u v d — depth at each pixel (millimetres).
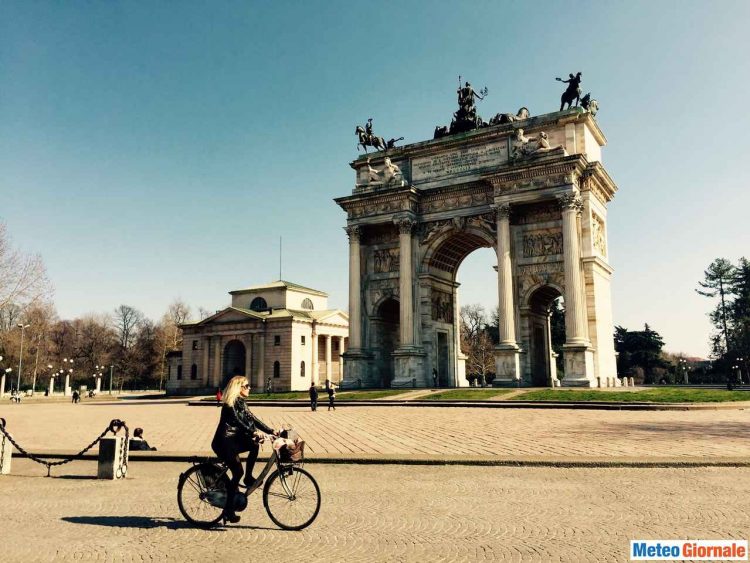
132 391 183250
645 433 29312
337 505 16250
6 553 12320
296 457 14383
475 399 52500
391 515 15055
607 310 71125
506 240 68188
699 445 24844
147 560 11836
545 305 74875
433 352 75375
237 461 14438
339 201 79688
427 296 75812
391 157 80375
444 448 26062
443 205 75625
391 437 30469
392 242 79875
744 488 17344
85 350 186875
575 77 70562
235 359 127688
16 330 146375
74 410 69375
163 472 22656
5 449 23016
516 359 65625
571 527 13617
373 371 78188
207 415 53219
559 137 69562
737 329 151000
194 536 13570
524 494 17203
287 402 60219
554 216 68375
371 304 79875
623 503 15820
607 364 68875
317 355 121750
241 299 135625
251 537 13414
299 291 134250
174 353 133125
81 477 21719
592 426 33062
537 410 45406
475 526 13867
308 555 12008
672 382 149000
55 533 13852
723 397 48531
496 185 69312
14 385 166500
